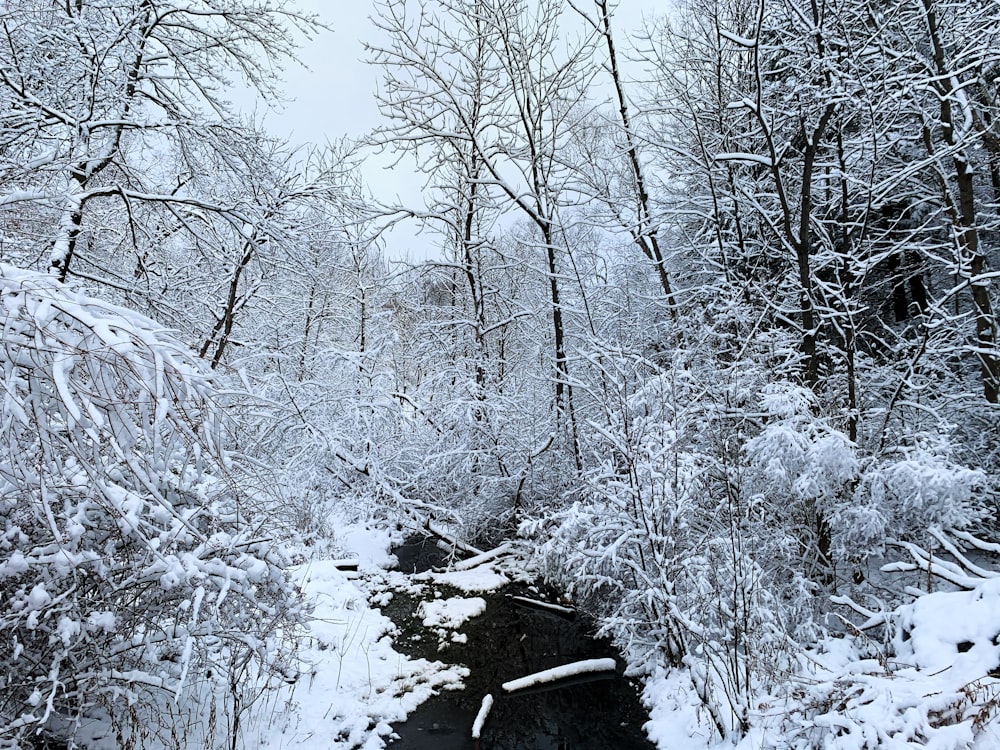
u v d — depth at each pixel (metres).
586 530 7.02
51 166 5.73
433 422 11.38
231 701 4.99
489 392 11.40
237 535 4.24
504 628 7.60
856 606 5.29
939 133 8.05
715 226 9.11
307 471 9.51
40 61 6.35
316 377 10.98
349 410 10.39
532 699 5.91
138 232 7.79
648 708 5.58
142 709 4.18
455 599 8.53
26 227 5.80
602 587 7.57
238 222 7.28
